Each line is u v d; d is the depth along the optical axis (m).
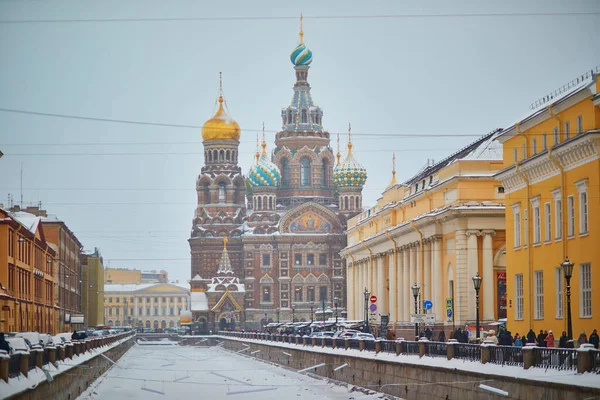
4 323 99.94
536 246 81.75
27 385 50.56
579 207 73.06
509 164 88.88
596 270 69.94
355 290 166.12
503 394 52.88
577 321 73.06
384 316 132.62
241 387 90.25
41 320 135.88
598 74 69.94
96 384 88.81
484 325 102.12
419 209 122.75
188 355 167.62
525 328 83.75
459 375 59.25
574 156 73.75
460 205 105.69
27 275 121.56
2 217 105.12
